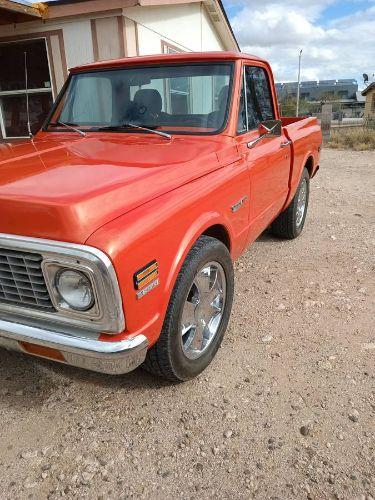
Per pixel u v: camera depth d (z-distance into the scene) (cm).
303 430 235
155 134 321
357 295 383
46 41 717
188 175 254
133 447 229
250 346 311
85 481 210
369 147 1463
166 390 268
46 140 336
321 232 556
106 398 263
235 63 328
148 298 204
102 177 222
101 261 176
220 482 208
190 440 232
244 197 314
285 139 412
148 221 204
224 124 315
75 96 367
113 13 671
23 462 221
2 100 794
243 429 238
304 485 206
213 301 284
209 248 255
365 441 229
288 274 429
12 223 189
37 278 193
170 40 873
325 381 273
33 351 213
